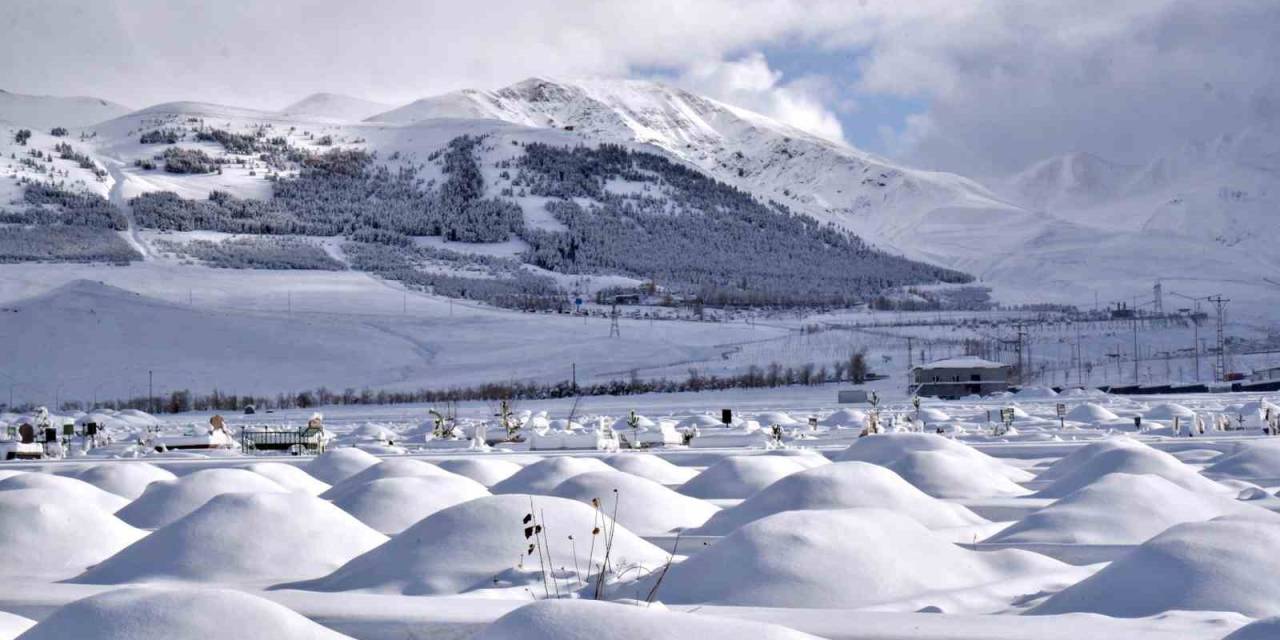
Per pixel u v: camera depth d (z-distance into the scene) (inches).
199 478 1242.0
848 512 843.4
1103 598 703.1
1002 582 803.4
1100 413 3102.9
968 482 1359.5
